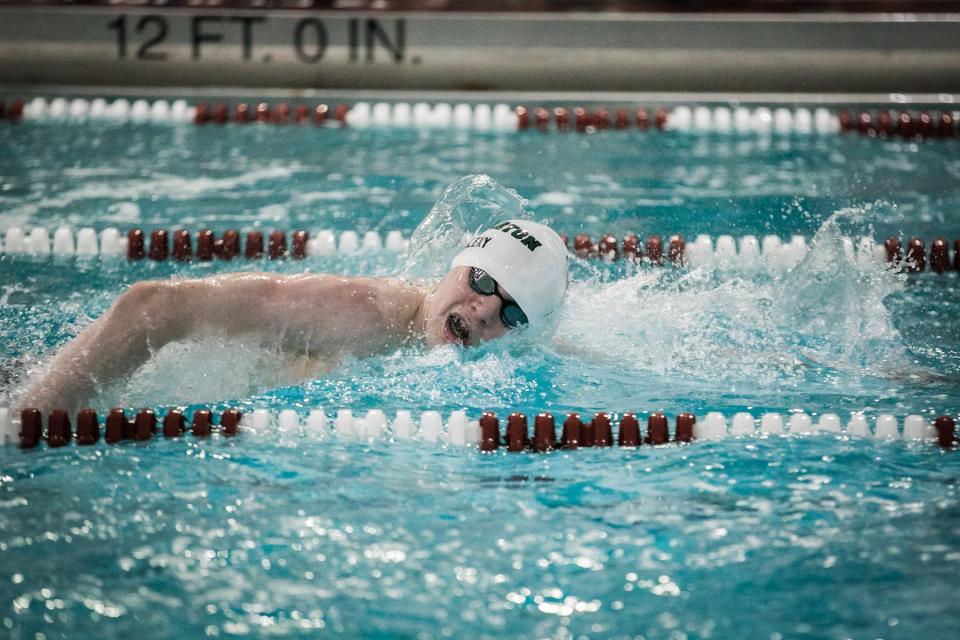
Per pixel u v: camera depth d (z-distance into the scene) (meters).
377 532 8.98
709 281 16.33
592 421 11.00
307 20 27.47
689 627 7.66
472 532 9.01
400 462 10.46
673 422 11.45
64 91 27.42
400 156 23.02
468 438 11.02
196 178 21.16
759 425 11.36
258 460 10.41
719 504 9.59
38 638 7.39
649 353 13.48
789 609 7.90
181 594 7.98
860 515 9.37
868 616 7.80
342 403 11.69
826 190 20.59
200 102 27.20
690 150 23.78
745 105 27.02
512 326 12.60
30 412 10.62
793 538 8.95
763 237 18.06
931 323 14.75
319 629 7.59
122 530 8.93
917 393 12.30
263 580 8.20
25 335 13.34
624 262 17.16
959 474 10.24
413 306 12.66
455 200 16.05
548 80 27.53
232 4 27.47
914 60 27.16
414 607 7.88
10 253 17.08
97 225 18.11
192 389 11.59
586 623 7.71
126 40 27.53
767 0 27.48
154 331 11.16
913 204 19.62
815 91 27.41
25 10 27.44
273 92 27.52
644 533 9.02
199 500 9.52
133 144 23.83
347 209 19.23
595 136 25.08
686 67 27.39
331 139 24.52
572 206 19.50
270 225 18.31
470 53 27.50
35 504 9.37
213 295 11.46
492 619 7.75
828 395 12.26
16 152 22.92
